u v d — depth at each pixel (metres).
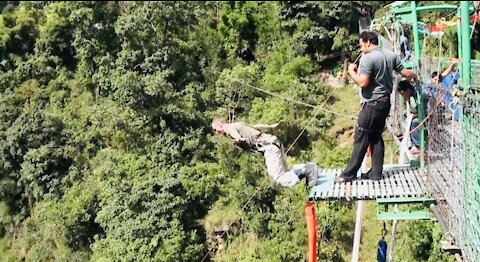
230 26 34.31
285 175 8.45
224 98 29.91
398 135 13.04
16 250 31.45
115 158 29.58
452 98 8.23
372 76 8.07
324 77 30.83
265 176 26.25
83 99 34.34
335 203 23.25
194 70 32.84
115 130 30.52
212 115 30.19
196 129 29.91
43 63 36.38
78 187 29.81
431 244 18.12
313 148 27.05
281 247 23.27
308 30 32.00
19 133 31.83
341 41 30.73
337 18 31.25
